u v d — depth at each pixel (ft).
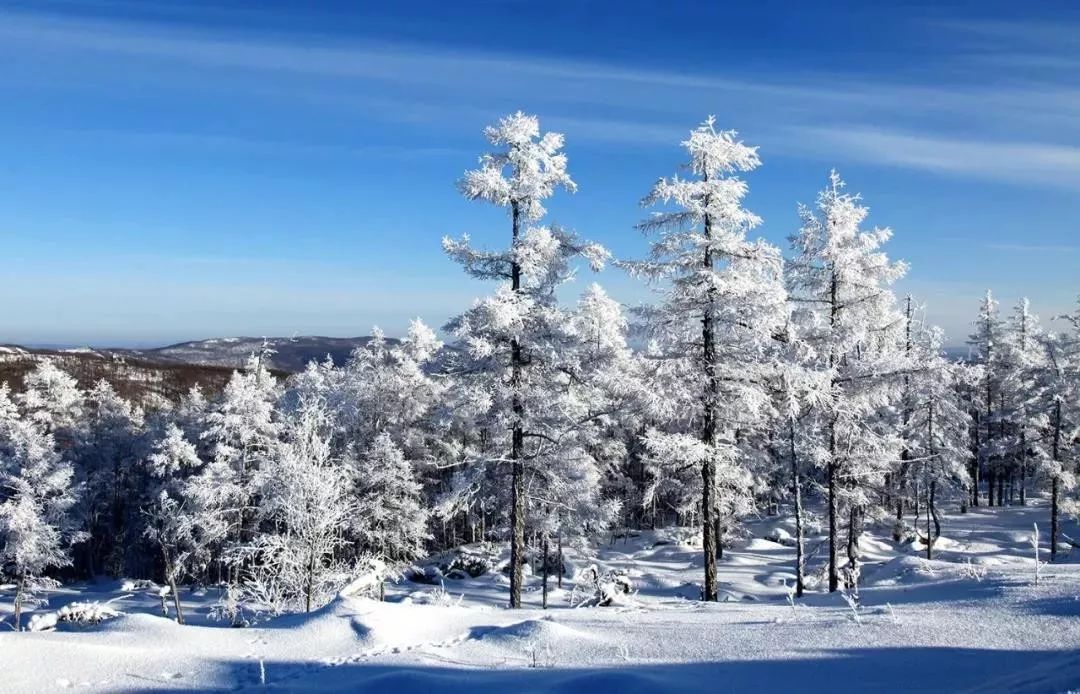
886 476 113.19
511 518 70.28
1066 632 25.71
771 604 47.16
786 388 63.62
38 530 111.34
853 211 73.15
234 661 28.78
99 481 163.32
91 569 169.48
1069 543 123.85
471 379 68.33
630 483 124.36
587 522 95.20
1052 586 33.88
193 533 120.06
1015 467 152.05
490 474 75.41
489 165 66.54
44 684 26.02
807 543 129.59
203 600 117.19
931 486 115.65
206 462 132.26
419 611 36.63
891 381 71.56
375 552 111.86
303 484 66.28
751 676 24.14
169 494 129.90
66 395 179.52
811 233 73.92
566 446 74.28
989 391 161.99
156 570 168.96
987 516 157.38
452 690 24.11
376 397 127.03
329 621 33.65
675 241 60.18
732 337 61.00
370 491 110.42
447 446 128.26
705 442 63.10
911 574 57.21
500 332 65.82
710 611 38.78
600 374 66.08
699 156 60.85
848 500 81.56
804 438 74.59
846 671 23.89
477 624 34.60
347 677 26.45
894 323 78.54
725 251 60.75
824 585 85.61
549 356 66.23
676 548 128.16
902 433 108.78
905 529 123.13
